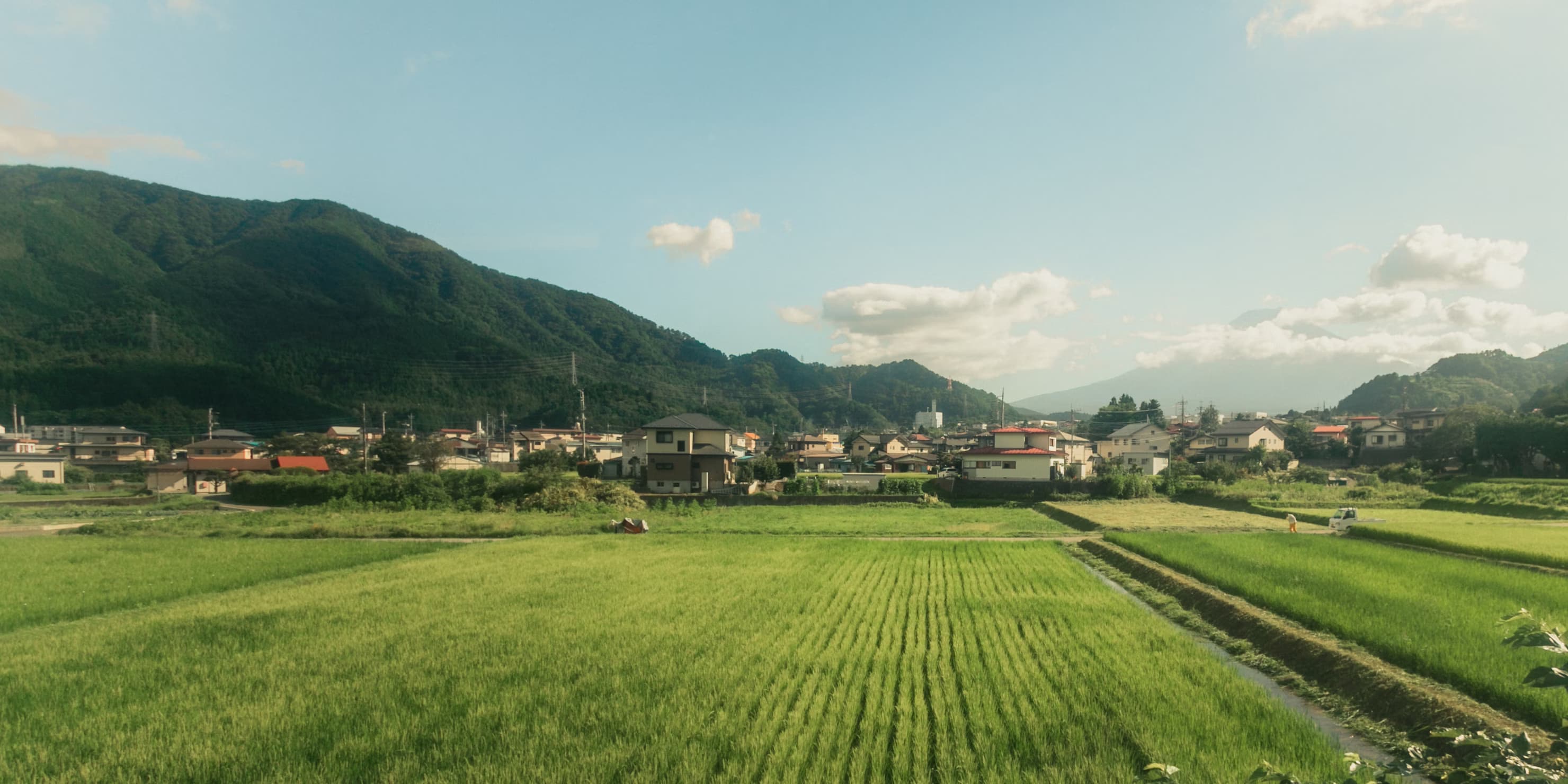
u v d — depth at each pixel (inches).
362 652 536.4
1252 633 595.8
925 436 4874.5
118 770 343.9
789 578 856.9
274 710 415.8
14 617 668.1
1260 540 1096.8
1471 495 1897.1
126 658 526.0
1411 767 162.4
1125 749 354.3
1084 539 1273.4
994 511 1925.4
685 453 2348.7
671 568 935.0
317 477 1990.7
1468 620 557.9
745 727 382.6
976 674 472.1
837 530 1471.5
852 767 322.7
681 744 359.3
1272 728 378.6
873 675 468.1
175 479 2386.8
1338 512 1419.8
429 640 567.8
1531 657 461.1
